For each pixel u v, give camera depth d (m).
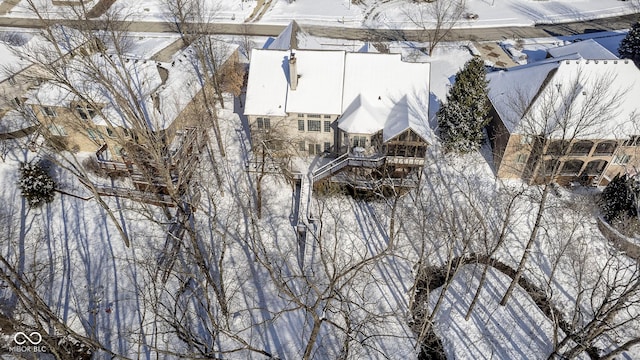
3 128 43.69
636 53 53.06
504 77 43.66
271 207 39.16
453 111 40.94
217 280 33.84
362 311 32.12
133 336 30.39
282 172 39.62
